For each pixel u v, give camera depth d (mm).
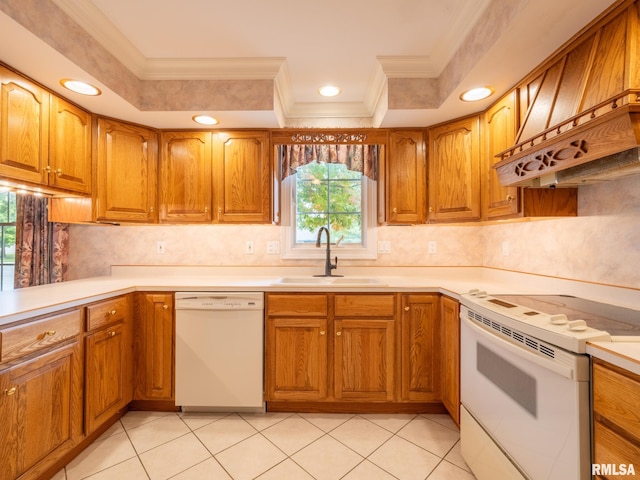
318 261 2645
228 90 2045
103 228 2629
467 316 1538
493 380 1298
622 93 935
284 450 1694
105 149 2107
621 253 1413
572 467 902
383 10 1587
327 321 2051
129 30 1723
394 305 2053
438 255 2617
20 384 1297
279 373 2045
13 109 1556
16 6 1259
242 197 2322
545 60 1498
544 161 1306
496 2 1376
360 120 2631
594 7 1163
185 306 2020
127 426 1921
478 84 1722
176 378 2027
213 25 1688
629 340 902
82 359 1648
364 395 2039
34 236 2404
